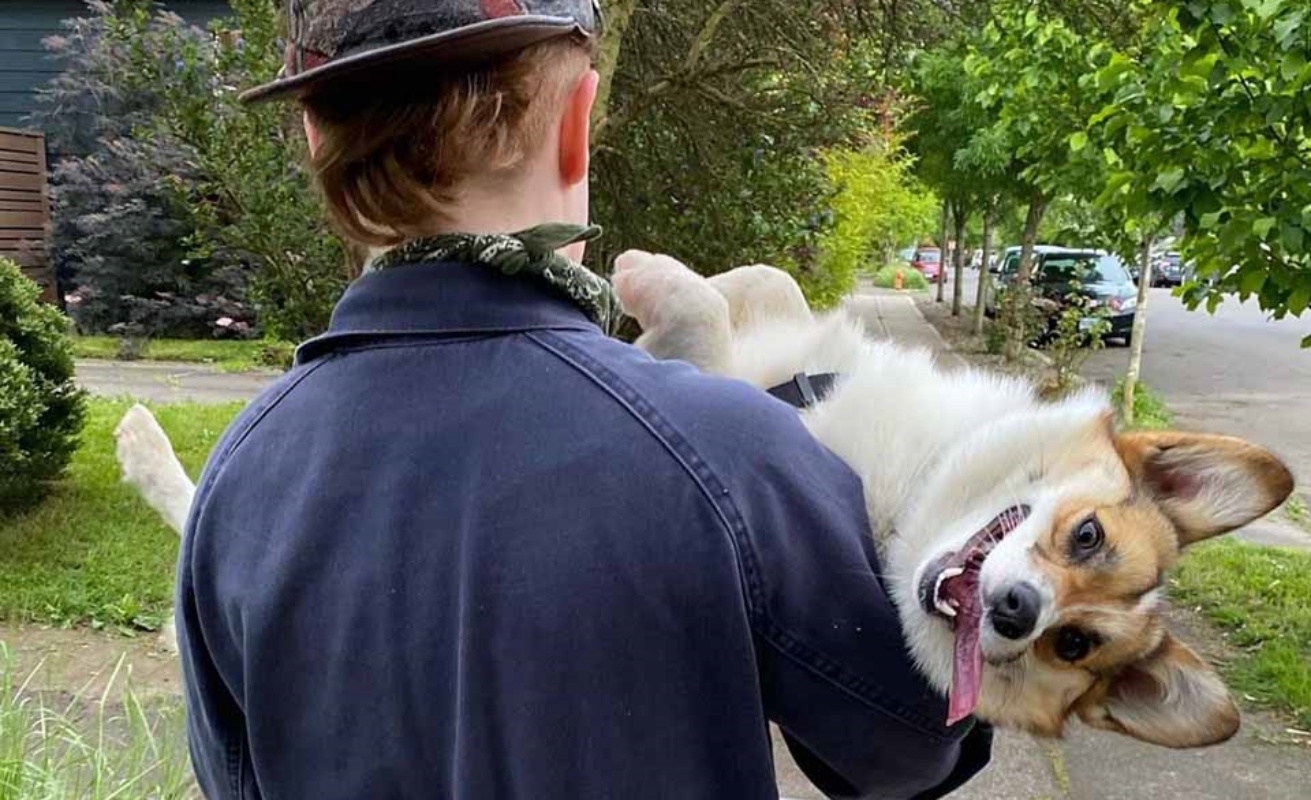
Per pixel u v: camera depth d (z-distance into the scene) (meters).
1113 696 2.08
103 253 15.84
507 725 0.94
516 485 0.97
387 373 1.07
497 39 1.02
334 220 1.11
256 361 14.27
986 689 1.96
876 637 1.07
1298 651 5.79
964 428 1.98
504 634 0.95
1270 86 5.09
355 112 1.06
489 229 1.10
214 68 5.96
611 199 7.77
